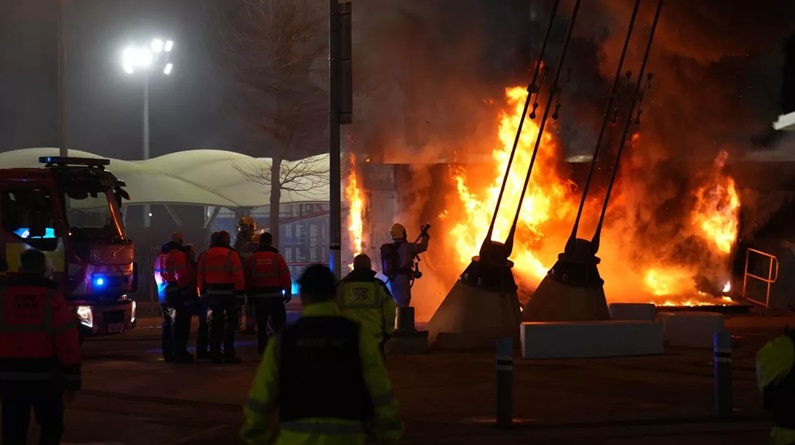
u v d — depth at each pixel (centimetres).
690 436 930
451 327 1648
